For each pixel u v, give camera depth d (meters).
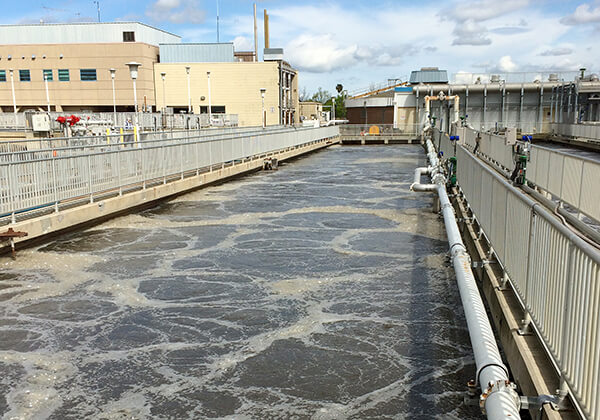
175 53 71.62
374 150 47.94
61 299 9.17
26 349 7.24
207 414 5.66
